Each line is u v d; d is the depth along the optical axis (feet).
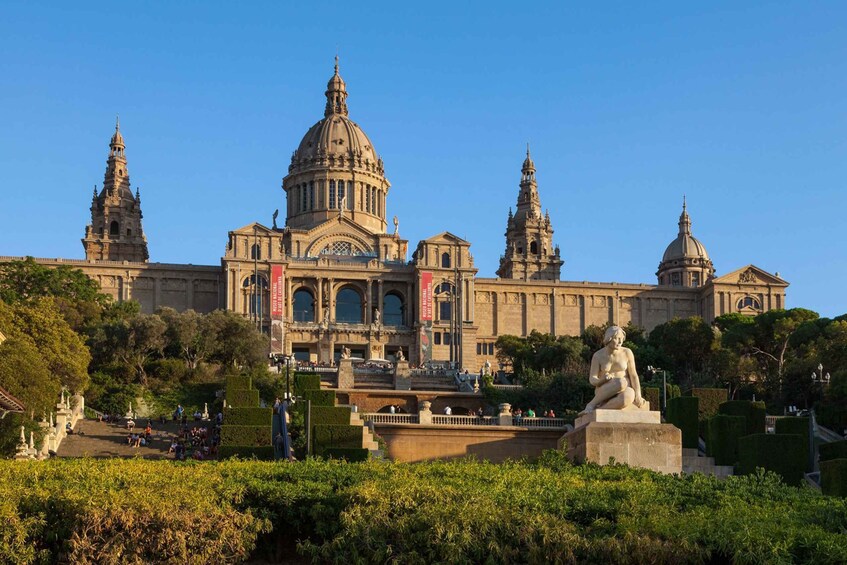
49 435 272.10
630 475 153.99
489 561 116.37
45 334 349.00
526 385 411.54
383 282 647.56
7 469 142.41
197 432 296.71
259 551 136.98
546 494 131.54
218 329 472.44
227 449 229.04
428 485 132.57
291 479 147.64
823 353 400.06
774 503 131.64
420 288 625.41
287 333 607.78
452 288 640.99
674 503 128.36
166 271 645.51
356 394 369.71
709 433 252.83
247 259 620.49
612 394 179.42
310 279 638.53
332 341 610.65
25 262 523.29
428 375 491.31
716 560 113.19
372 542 122.72
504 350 601.62
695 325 535.19
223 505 130.31
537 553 115.85
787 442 227.81
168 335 452.35
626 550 111.75
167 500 124.98
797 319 506.07
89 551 119.75
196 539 123.34
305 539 137.49
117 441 293.84
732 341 502.38
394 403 375.66
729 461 242.58
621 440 173.68
